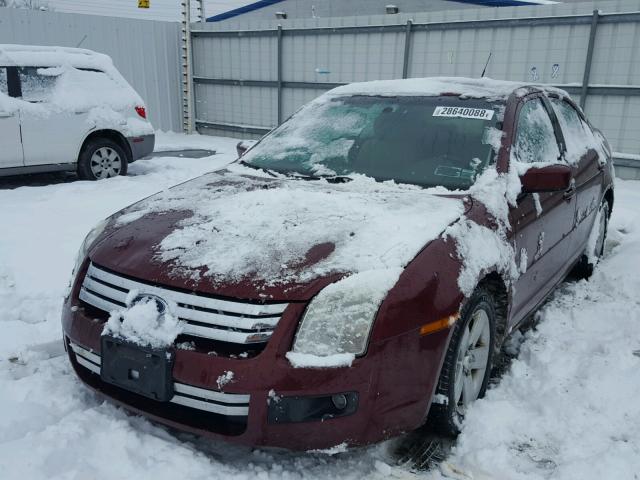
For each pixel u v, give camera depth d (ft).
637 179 30.19
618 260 16.43
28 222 18.81
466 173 9.82
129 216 9.26
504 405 8.89
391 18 36.88
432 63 36.06
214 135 48.80
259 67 44.39
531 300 10.94
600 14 29.63
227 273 7.14
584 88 30.55
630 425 8.66
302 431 6.75
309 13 67.51
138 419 8.14
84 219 19.34
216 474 7.11
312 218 8.29
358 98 12.29
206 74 48.06
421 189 9.59
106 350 7.36
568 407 8.94
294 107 43.19
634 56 29.27
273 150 11.78
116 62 44.37
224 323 6.84
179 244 7.86
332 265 7.18
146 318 7.08
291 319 6.77
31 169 24.48
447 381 7.77
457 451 8.07
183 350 6.89
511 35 32.73
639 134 29.76
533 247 10.24
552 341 11.41
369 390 6.80
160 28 46.42
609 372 9.96
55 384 9.14
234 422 6.93
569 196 11.95
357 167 10.54
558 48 31.37
